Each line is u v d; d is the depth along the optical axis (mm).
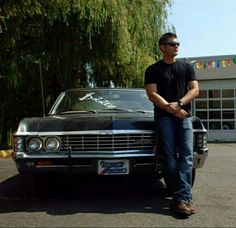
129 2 16359
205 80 26172
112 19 14727
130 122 6102
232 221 5230
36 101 17344
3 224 5160
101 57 15492
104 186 7523
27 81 16297
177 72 5926
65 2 13867
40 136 6016
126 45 15336
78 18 14219
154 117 6031
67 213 5633
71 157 5918
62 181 7125
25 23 14188
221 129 26094
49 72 15805
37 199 6555
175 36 5949
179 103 5711
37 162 5965
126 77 16547
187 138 5738
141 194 6832
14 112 17750
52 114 7328
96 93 7781
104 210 5770
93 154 5941
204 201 6371
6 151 14141
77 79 16516
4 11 13211
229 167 10531
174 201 5539
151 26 17281
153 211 5695
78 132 5980
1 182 8211
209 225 5051
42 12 13672
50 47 15172
